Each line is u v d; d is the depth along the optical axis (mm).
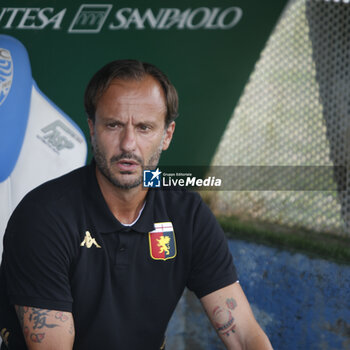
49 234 3154
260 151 7574
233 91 7305
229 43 7207
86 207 3338
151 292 3506
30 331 3084
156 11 6996
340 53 7352
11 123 4180
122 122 3211
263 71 7340
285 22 7254
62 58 6785
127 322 3459
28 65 4348
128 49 6957
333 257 7117
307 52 7371
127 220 3504
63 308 3129
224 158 7469
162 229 3518
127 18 6898
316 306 6996
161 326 3670
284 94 7453
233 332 3555
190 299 7230
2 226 4211
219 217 7551
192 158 7355
